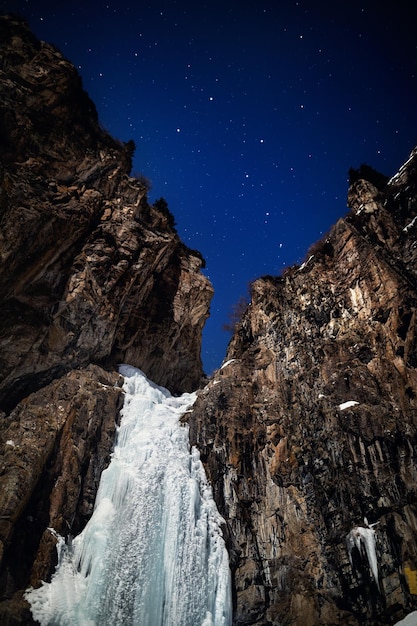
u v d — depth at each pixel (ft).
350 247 74.08
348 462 51.52
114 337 73.56
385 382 56.39
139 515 50.57
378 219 75.51
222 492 56.54
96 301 66.08
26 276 60.49
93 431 59.26
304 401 60.70
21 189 60.59
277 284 82.89
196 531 51.78
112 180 77.92
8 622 40.06
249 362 71.10
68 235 65.36
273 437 59.41
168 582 47.29
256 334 76.07
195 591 47.32
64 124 72.28
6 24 69.26
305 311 72.23
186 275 89.81
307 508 51.96
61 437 55.77
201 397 66.80
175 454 58.95
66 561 47.19
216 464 59.00
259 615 47.09
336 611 44.37
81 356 67.36
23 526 47.37
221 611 47.03
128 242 74.64
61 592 43.88
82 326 65.82
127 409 64.90
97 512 52.11
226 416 62.54
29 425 54.29
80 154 73.10
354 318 65.87
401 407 52.90
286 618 45.65
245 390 65.98
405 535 43.96
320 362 63.16
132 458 57.98
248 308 84.28
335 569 46.39
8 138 64.18
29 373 61.62
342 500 49.78
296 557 49.21
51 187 67.00
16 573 43.91
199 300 89.92
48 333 63.00
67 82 71.00
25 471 48.85
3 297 58.70
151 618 44.29
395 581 42.45
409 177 78.64
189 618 45.44
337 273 73.87
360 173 90.94
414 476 47.60
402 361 56.24
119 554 46.98
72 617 42.42
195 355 89.35
